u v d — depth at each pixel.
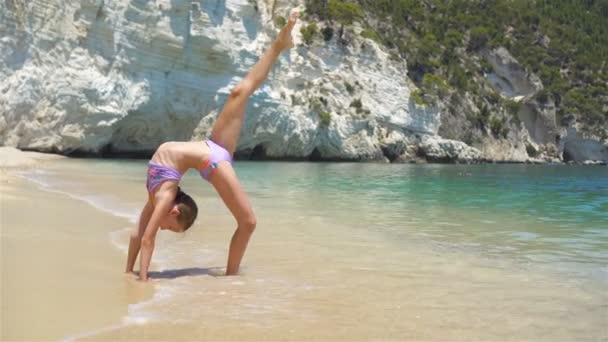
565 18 88.75
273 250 7.66
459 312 4.89
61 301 4.60
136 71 30.72
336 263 6.91
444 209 13.62
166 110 33.09
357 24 48.66
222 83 35.34
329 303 5.07
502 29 77.38
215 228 9.20
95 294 4.90
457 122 58.00
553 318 4.76
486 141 60.22
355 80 45.56
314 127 41.47
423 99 51.22
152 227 5.62
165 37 31.36
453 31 69.00
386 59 48.25
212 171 5.89
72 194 12.67
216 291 5.33
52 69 26.64
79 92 27.45
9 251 6.27
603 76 76.44
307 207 12.96
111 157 32.62
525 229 10.45
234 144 6.11
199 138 34.94
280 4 46.19
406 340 4.13
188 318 4.42
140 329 4.07
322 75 44.19
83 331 3.95
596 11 100.12
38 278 5.23
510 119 64.19
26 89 25.44
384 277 6.22
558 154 68.19
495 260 7.39
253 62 37.09
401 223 10.84
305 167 33.12
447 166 45.09
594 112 70.81
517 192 20.31
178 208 5.78
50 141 26.81
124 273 5.79
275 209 12.34
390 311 4.88
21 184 13.70
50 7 26.53
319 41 44.69
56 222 8.48
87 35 28.08
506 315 4.82
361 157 44.50
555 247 8.52
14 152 23.72
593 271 6.73
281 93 40.19
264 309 4.79
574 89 73.38
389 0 64.75
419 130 50.16
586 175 36.62
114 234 7.86
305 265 6.75
